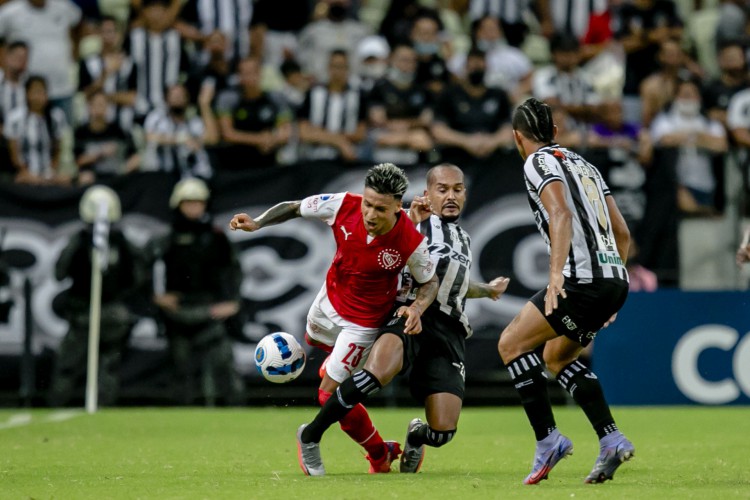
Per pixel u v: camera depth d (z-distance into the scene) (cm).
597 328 2161
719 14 6112
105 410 4431
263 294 4522
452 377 2338
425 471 2447
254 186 4534
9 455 2859
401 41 5116
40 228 4506
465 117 4925
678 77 5381
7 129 4984
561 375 2198
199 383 4516
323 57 5666
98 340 4488
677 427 3759
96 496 1938
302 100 5025
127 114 5053
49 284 4506
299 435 2300
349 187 4559
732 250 4653
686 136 5022
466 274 2380
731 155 4675
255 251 4528
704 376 4559
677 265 4625
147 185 4525
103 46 5478
